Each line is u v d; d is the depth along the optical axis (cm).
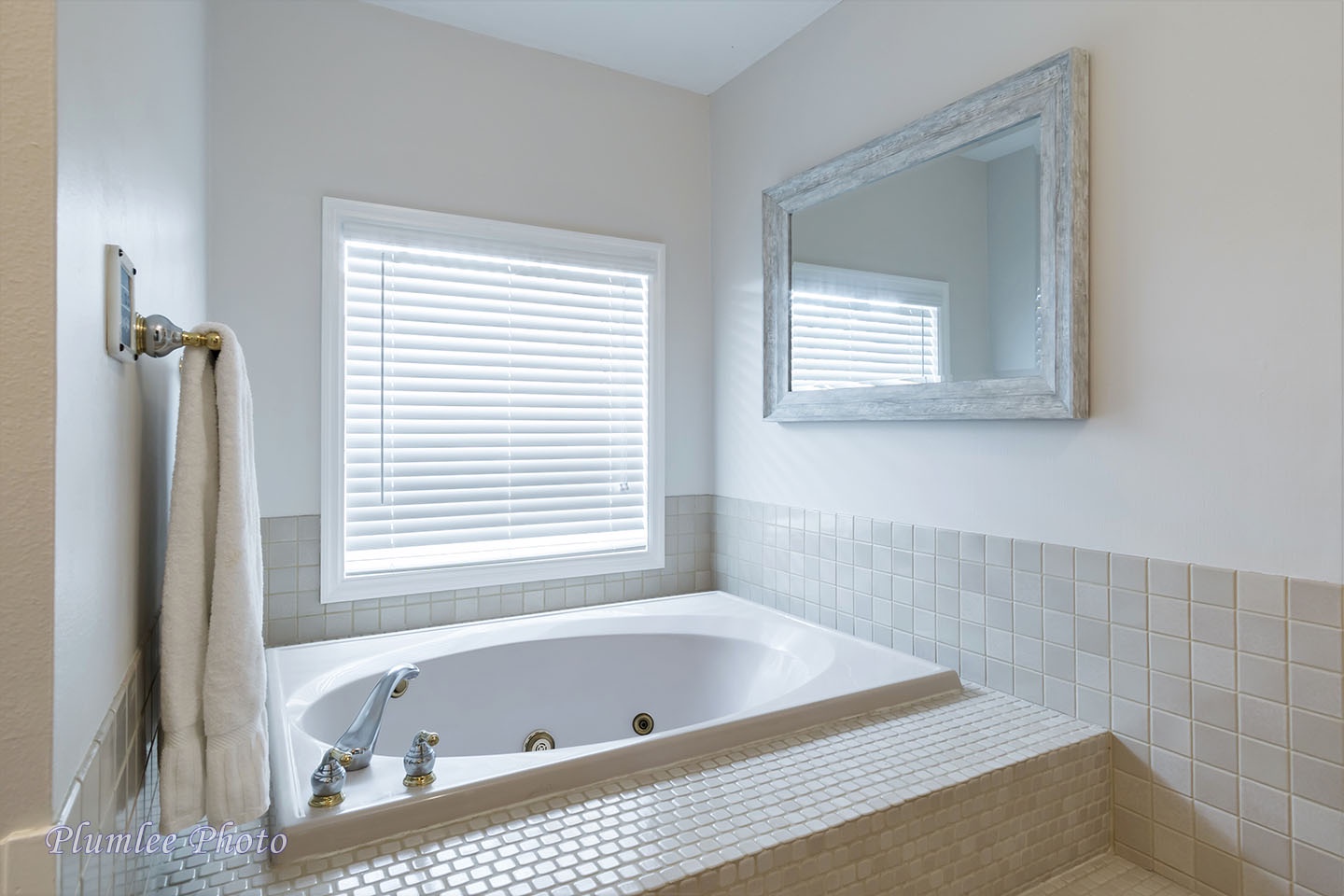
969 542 189
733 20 241
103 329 76
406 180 237
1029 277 171
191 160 165
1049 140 165
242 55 214
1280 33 130
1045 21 170
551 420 265
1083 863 153
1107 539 158
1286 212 129
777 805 127
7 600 58
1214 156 139
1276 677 131
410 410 241
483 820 123
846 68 229
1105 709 159
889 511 213
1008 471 179
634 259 277
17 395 58
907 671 184
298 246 221
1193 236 143
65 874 61
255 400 216
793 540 251
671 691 234
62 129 61
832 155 234
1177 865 146
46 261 59
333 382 226
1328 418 124
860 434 224
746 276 274
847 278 222
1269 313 132
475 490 251
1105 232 158
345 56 229
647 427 284
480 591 249
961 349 187
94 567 73
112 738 81
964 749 150
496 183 252
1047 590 170
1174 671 146
